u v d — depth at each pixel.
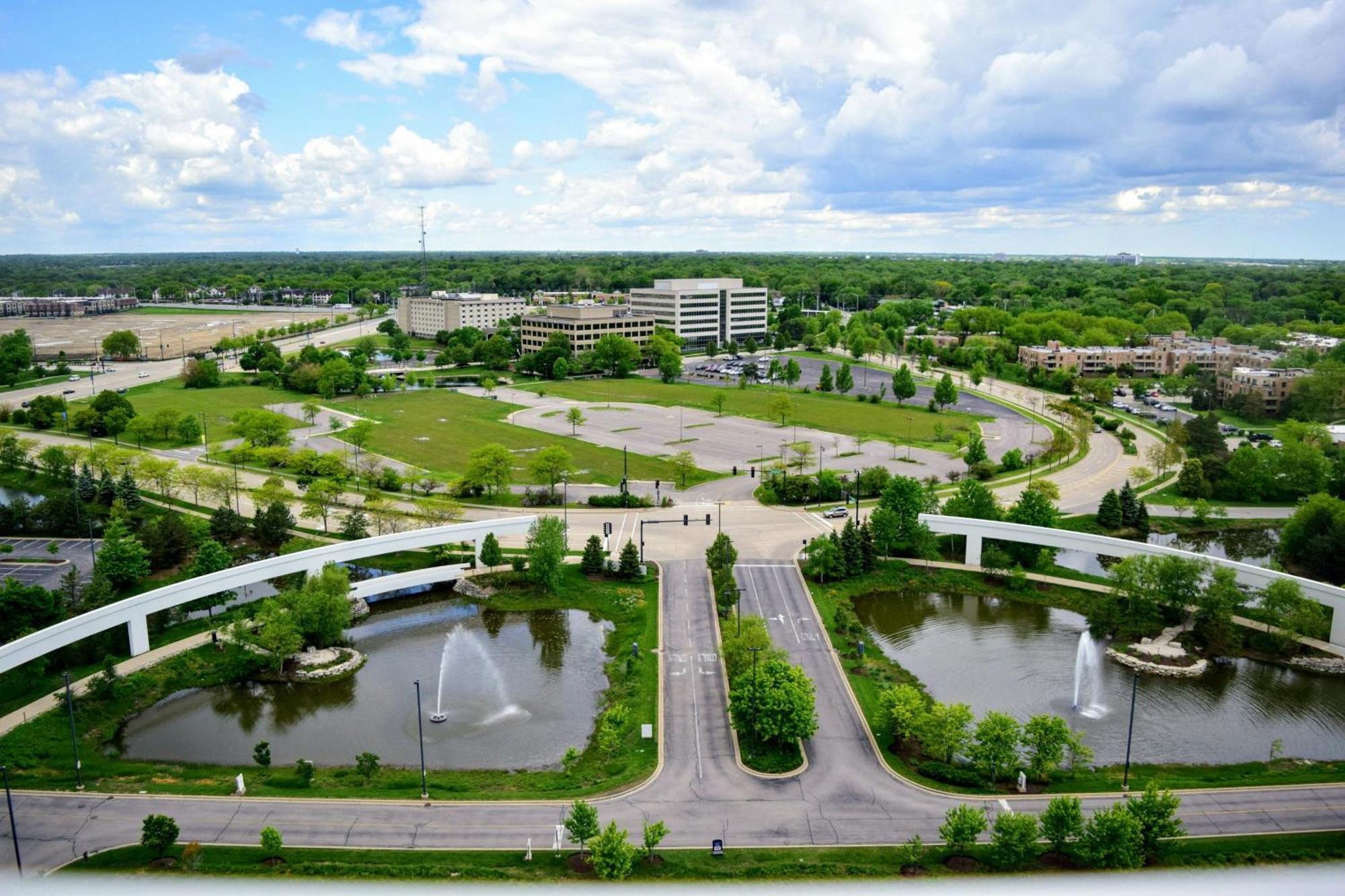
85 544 179.38
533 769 106.25
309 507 190.62
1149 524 194.62
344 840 89.81
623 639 140.12
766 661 113.94
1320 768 105.75
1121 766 106.56
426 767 106.62
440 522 184.00
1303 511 170.50
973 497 179.75
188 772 104.88
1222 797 97.94
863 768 103.31
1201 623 140.88
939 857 85.69
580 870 84.06
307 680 129.25
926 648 139.50
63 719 115.25
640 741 109.88
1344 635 135.38
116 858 86.44
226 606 151.25
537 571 156.12
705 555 170.38
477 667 134.00
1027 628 147.75
